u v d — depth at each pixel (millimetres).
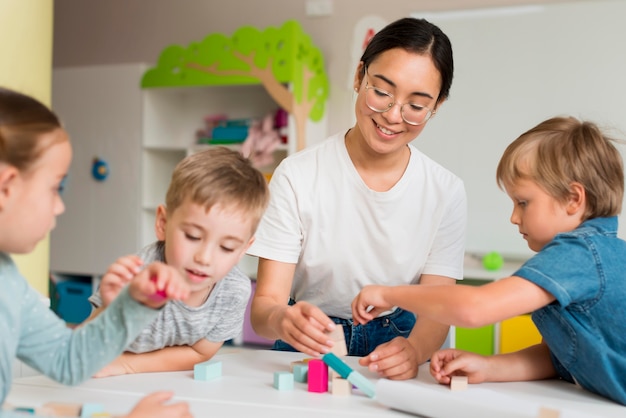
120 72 3828
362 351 1509
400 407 917
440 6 3451
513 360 1134
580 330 1014
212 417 873
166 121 3930
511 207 3258
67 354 883
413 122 1244
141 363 1136
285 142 3475
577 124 1102
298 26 3369
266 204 1079
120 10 4164
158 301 852
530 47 3229
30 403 933
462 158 3332
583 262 1000
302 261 1431
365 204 1383
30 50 1634
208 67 3566
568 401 1007
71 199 3924
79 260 3914
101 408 884
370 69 1242
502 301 970
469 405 847
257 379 1094
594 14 3133
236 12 3898
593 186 1058
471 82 3314
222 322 1173
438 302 1004
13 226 772
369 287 1100
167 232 1045
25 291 863
